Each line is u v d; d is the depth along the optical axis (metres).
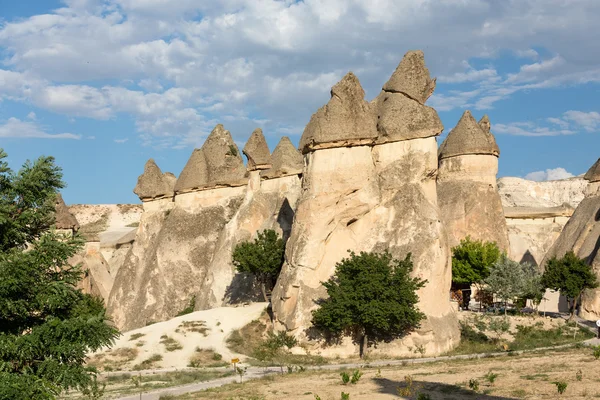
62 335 20.17
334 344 37.59
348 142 40.91
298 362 36.31
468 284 49.69
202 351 37.91
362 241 40.78
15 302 19.91
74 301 21.84
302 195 41.62
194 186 58.56
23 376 19.02
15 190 21.78
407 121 41.75
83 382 20.23
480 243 50.75
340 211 40.53
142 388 29.75
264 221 52.94
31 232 22.30
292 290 39.28
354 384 27.75
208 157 59.72
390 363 34.41
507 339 39.53
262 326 40.81
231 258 51.50
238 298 49.69
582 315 46.50
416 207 40.56
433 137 41.97
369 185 41.06
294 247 40.31
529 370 28.30
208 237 56.81
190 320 41.59
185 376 32.38
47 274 21.61
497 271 44.72
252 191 54.09
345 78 41.50
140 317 55.12
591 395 22.53
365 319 35.22
